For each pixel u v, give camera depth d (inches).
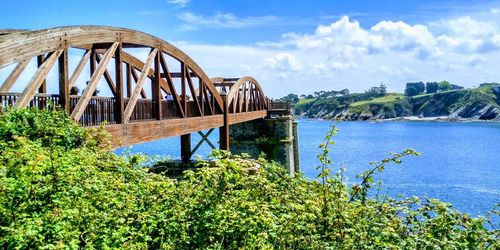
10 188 234.1
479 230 239.6
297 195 293.1
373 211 272.1
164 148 3494.1
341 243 250.4
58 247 193.2
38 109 374.9
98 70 446.3
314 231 260.2
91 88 432.1
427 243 235.0
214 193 277.1
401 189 1632.6
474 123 7662.4
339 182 285.1
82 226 233.1
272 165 314.5
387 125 7539.4
